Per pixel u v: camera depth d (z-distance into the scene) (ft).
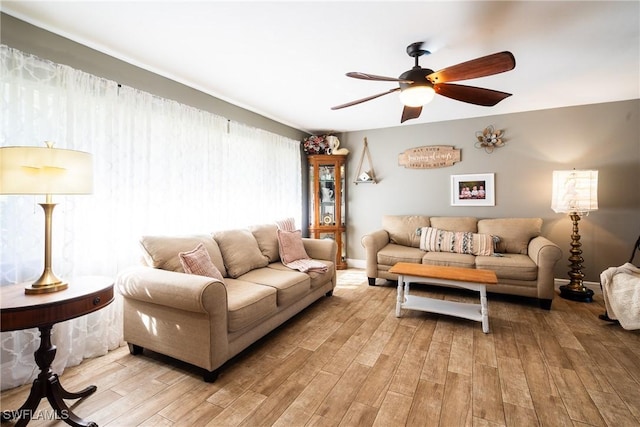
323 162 15.57
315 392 5.61
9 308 4.16
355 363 6.61
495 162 13.16
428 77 6.49
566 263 12.00
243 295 6.99
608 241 11.41
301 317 9.27
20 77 5.92
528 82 9.53
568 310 9.67
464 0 5.58
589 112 11.62
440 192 14.26
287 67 8.46
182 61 8.09
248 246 9.57
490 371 6.25
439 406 5.19
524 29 6.55
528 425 4.75
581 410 5.08
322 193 16.03
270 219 13.12
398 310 9.20
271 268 9.75
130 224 7.80
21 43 6.07
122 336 7.59
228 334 6.28
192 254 7.21
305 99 11.10
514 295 11.18
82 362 6.72
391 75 8.99
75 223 6.81
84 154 5.18
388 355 6.95
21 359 5.93
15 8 5.81
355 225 16.24
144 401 5.38
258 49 7.45
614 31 6.62
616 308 8.04
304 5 5.73
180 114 9.11
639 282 7.75
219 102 10.77
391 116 13.37
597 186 10.58
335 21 6.26
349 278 13.94
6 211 5.86
